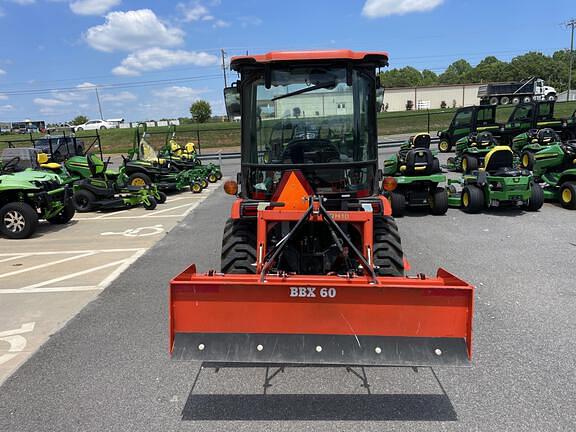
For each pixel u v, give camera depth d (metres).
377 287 2.77
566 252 6.27
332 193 4.21
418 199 9.20
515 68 95.19
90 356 3.68
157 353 3.70
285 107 4.11
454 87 63.53
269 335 2.88
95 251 7.09
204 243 7.34
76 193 10.95
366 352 2.82
